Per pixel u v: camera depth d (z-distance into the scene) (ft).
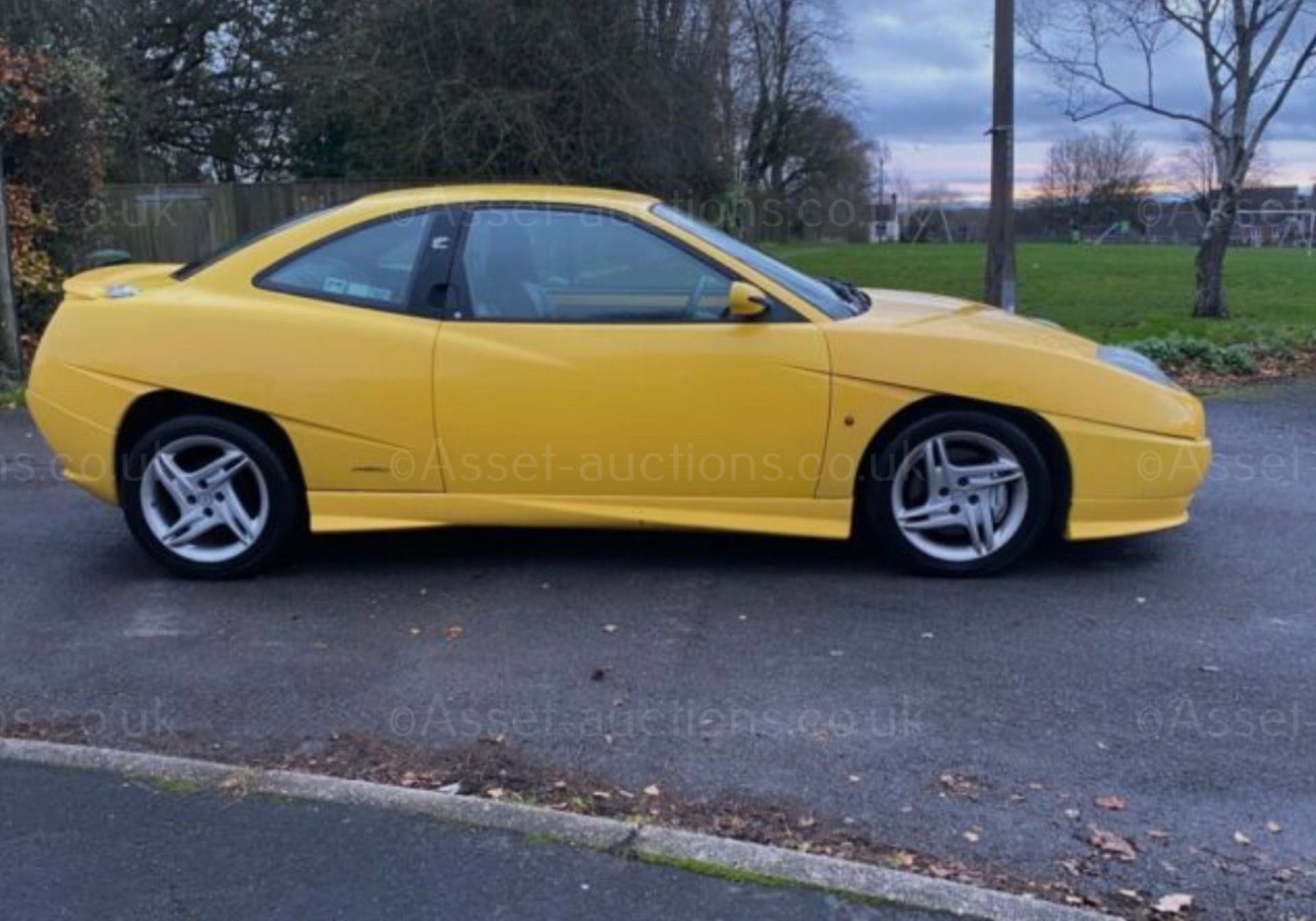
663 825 9.31
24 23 42.39
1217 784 10.03
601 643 13.20
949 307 16.87
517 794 9.86
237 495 15.33
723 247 15.07
